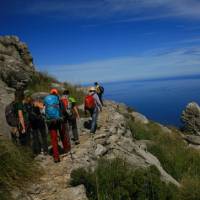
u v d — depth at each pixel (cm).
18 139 1106
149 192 946
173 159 1516
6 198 784
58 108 1111
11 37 2703
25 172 918
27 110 1117
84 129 1491
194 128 3047
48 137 1342
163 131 2384
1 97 1463
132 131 1819
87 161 1070
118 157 1099
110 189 895
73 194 839
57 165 1038
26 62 2717
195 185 1095
